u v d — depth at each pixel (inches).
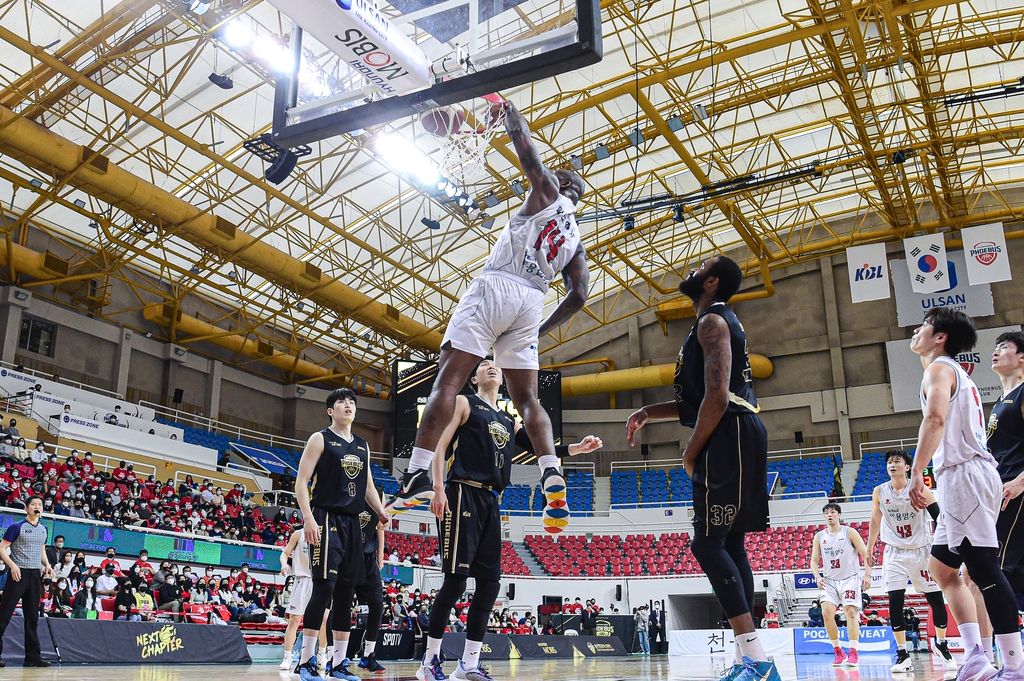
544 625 925.2
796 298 1315.2
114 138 786.8
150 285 1155.3
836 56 848.9
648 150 1079.0
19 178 805.2
